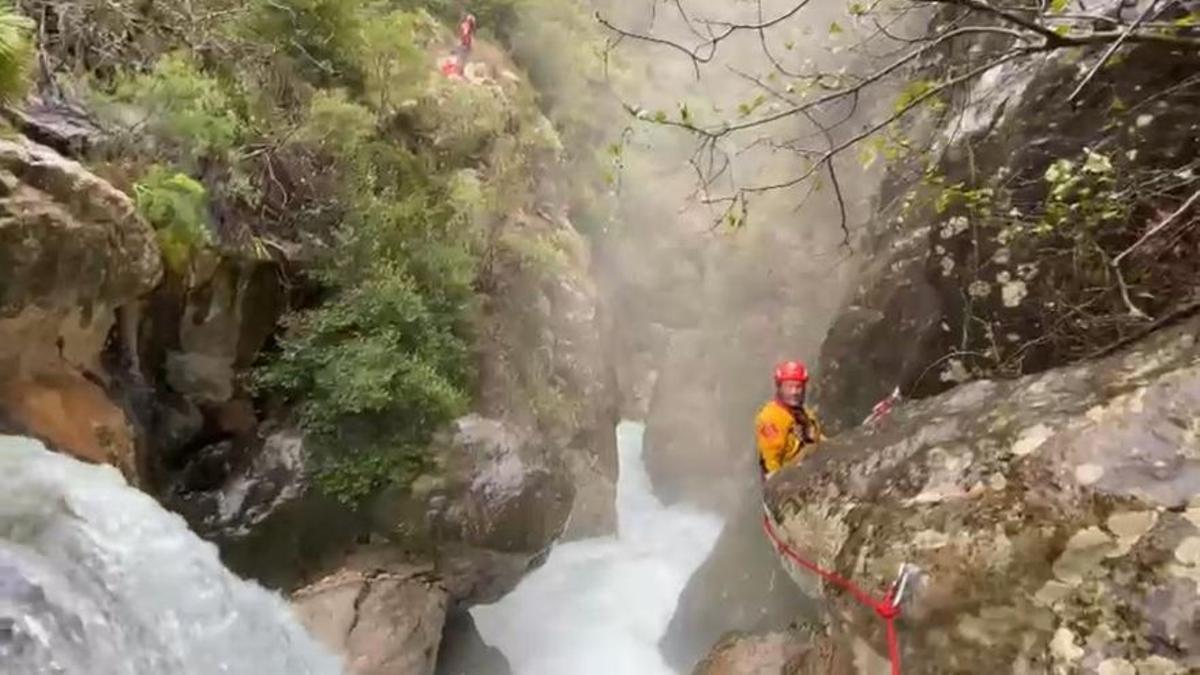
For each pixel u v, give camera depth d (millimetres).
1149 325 3494
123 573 4875
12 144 5973
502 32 17609
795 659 6195
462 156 12336
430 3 15812
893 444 3555
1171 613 2449
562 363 13414
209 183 8273
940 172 7020
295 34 10289
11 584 4223
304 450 8797
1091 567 2650
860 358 7914
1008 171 6734
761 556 9391
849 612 3207
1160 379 2941
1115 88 6328
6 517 4781
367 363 8648
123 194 6551
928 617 2896
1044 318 6328
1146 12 3648
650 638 11680
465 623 10383
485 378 10609
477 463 9398
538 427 11484
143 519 5422
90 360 6941
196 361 8312
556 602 12398
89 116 7516
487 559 9336
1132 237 5707
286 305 9102
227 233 8312
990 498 2967
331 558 8688
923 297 7422
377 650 8070
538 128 15922
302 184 9461
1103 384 3127
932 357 7137
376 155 10312
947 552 2938
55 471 5445
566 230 15664
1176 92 5992
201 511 8297
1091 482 2773
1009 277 6613
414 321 9305
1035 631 2674
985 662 2729
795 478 3875
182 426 8461
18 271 5801
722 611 9688
